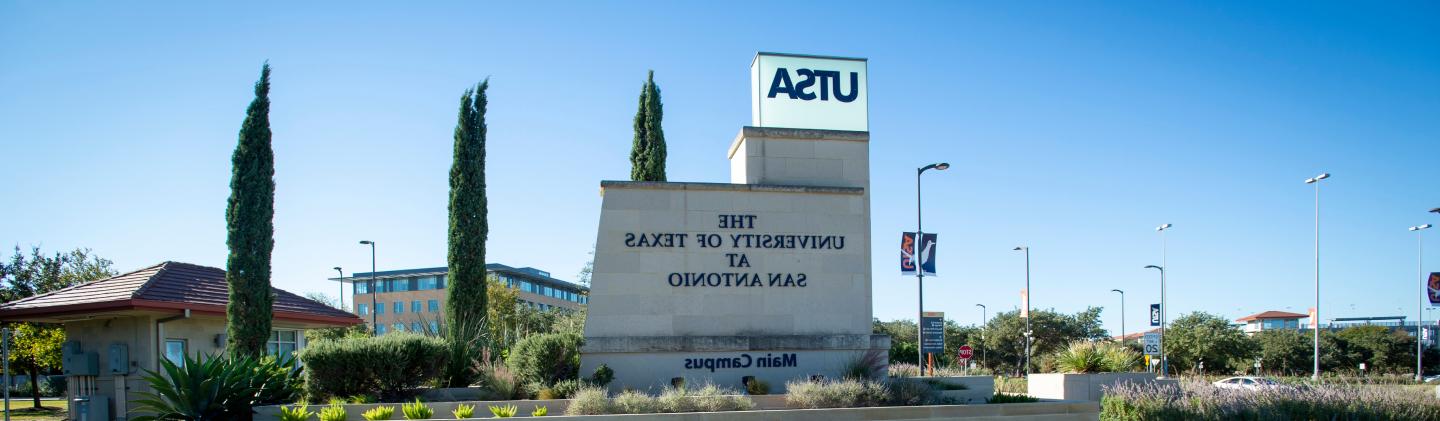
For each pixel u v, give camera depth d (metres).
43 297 22.36
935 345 35.34
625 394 16.64
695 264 19.20
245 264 21.59
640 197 19.20
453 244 25.16
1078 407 17.56
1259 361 67.00
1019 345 74.94
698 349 18.78
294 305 25.92
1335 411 18.98
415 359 17.95
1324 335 78.31
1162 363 59.44
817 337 19.44
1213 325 70.88
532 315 44.34
